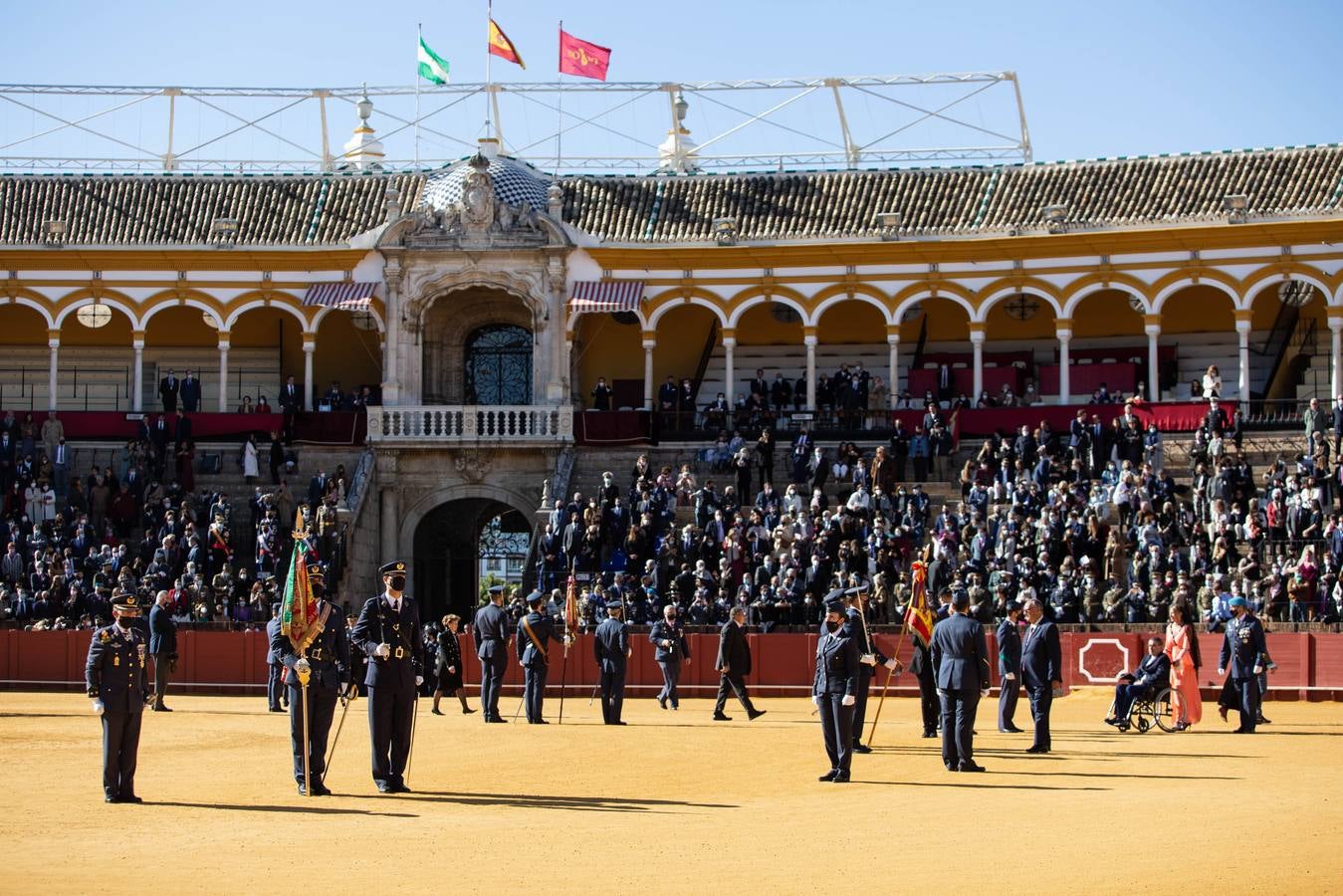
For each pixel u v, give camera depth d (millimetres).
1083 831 21375
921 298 63969
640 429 61125
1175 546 50438
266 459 61281
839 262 64250
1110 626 46000
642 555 52812
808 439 58719
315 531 55688
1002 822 22172
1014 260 63438
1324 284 61062
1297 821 21969
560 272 63781
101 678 24094
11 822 22406
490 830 21688
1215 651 44312
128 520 56750
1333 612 46500
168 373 64188
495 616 38562
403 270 63906
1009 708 35188
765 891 17812
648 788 25969
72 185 67750
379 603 25578
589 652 47719
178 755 30750
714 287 64562
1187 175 63875
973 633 27828
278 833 21422
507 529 65812
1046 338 66188
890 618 50281
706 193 66688
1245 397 61094
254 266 65188
